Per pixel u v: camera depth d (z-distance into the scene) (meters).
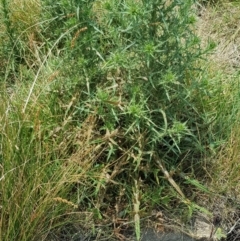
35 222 0.95
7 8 1.21
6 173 0.92
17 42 1.24
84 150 0.98
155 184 1.05
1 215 0.94
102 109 1.00
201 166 1.10
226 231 1.07
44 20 1.22
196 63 1.21
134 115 0.95
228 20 1.42
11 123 0.98
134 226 1.03
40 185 0.96
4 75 1.22
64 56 1.09
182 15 1.00
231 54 1.35
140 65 1.01
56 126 1.03
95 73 1.04
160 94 1.01
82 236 1.02
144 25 0.97
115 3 1.03
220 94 1.16
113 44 1.08
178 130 0.97
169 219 1.04
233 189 1.10
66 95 1.06
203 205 1.08
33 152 0.99
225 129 1.13
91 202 1.02
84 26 1.05
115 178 1.03
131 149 1.01
